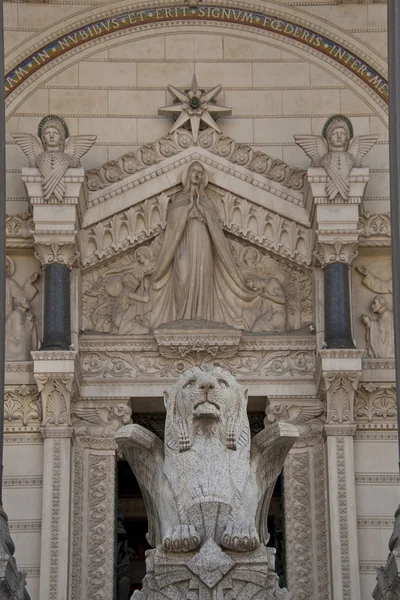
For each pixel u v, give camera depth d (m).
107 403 32.00
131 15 35.41
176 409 23.72
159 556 22.45
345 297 32.03
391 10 27.06
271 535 33.16
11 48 35.00
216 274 33.12
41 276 32.72
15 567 24.19
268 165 33.56
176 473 23.27
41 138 32.91
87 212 33.12
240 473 23.30
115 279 33.19
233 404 23.69
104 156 34.28
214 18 35.47
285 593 22.50
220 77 35.03
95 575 30.89
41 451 31.38
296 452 31.72
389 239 32.94
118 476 33.44
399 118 26.44
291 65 35.16
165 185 33.41
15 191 33.72
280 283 33.25
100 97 34.72
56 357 31.17
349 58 35.19
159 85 34.91
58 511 30.66
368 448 31.61
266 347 32.47
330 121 33.12
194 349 32.16
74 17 35.31
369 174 34.00
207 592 22.20
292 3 35.59
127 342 32.47
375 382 31.81
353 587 30.25
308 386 32.25
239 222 33.31
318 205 32.34
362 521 31.16
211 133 33.81
